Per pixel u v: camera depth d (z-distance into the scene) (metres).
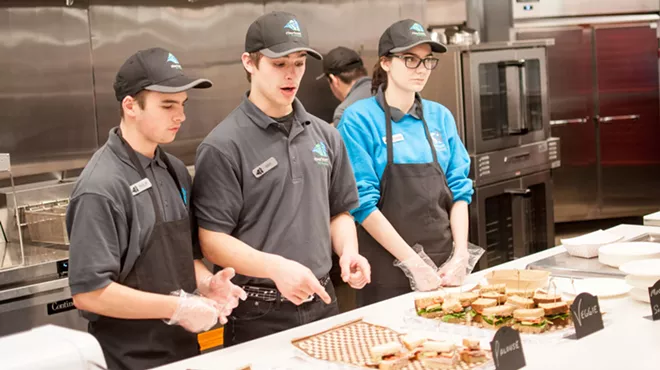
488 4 6.98
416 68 3.07
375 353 1.98
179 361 2.20
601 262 2.90
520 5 6.90
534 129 5.41
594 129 7.25
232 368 2.09
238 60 4.98
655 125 7.38
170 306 2.23
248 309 2.62
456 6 6.74
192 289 2.45
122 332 2.36
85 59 4.35
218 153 2.57
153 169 2.41
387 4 5.70
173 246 2.41
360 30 5.57
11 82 4.09
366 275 2.60
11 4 4.07
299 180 2.65
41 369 1.46
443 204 3.24
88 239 2.23
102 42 4.41
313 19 5.34
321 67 5.41
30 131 4.17
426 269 2.80
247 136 2.61
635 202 7.45
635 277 2.48
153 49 2.38
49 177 4.25
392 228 3.03
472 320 2.33
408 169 3.14
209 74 4.86
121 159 2.35
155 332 2.38
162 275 2.38
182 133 4.77
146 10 4.57
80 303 2.25
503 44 5.06
